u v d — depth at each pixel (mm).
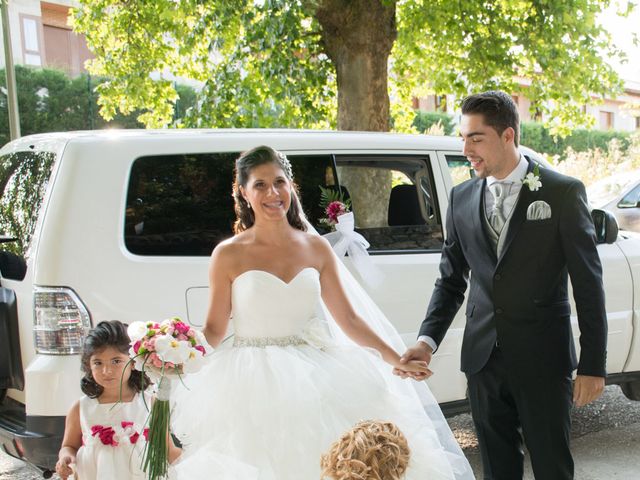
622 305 4969
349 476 1880
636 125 33219
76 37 20500
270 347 3059
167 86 9797
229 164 4062
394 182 4523
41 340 3549
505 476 3164
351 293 3328
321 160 4340
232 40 8578
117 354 3098
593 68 9234
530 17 8922
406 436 2947
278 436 2814
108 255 3648
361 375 3061
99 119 17328
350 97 8180
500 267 3039
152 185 3855
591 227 2975
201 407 2967
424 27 8898
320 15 8016
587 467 4633
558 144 23672
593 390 2910
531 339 3002
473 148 3039
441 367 4438
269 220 3111
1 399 3924
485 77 9031
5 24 9227
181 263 3787
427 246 4523
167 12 8383
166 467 2809
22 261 3766
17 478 4605
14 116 9375
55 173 3744
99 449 3057
